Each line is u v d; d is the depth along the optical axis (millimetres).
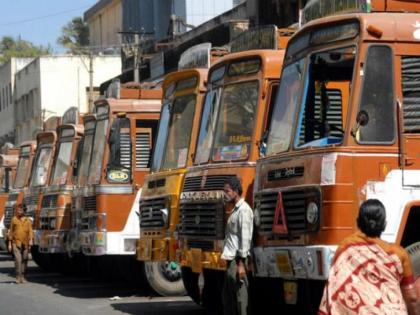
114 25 67688
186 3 48125
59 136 27203
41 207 27000
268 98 14352
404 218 11102
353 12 12117
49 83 64562
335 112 12039
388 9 12023
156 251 17594
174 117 17906
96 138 22203
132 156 21078
